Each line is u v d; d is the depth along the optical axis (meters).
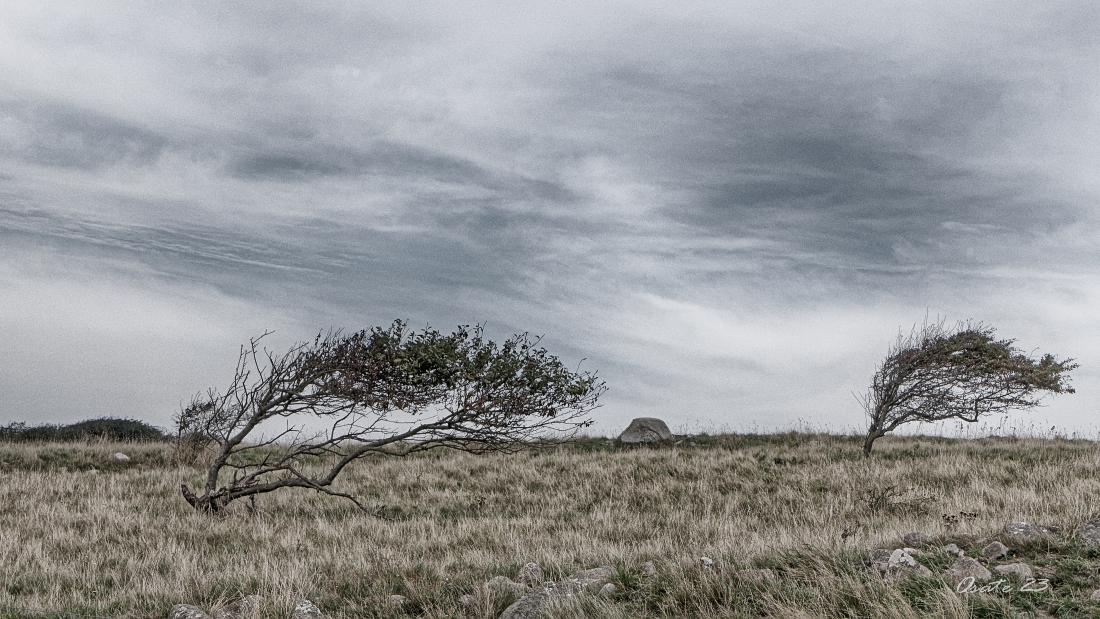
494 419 15.33
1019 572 6.10
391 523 13.06
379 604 7.08
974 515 10.07
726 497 15.73
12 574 8.95
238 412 15.26
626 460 20.11
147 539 11.53
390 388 15.16
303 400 15.18
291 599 7.29
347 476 18.78
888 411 21.30
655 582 6.79
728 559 7.46
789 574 6.75
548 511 14.41
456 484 17.89
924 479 16.05
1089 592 5.71
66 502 14.70
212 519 13.62
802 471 17.67
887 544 7.77
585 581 6.97
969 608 5.29
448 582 7.64
